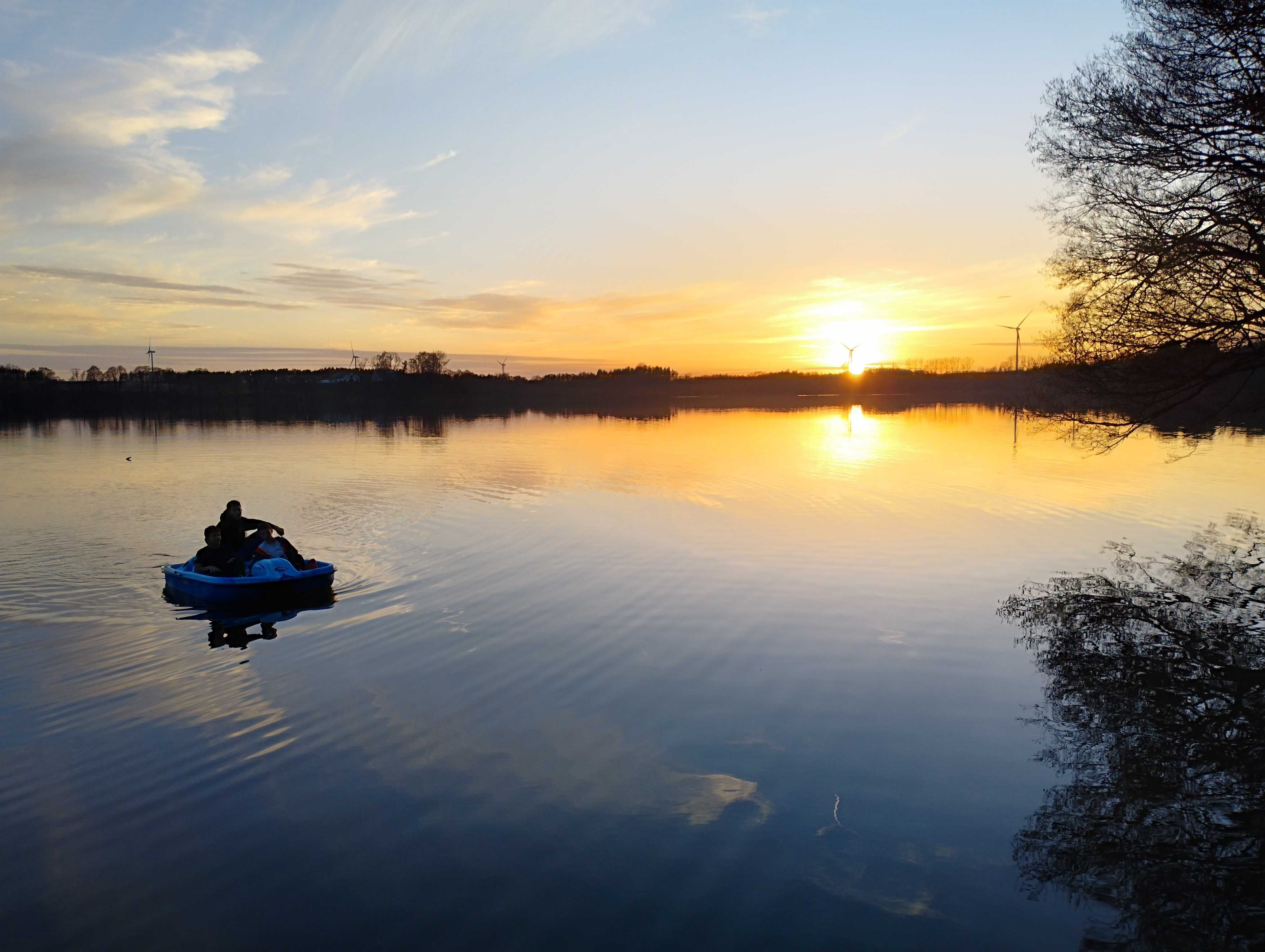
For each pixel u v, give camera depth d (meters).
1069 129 14.62
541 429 49.00
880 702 8.00
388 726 7.53
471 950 4.55
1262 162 12.70
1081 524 16.83
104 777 6.64
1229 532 15.90
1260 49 12.59
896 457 30.17
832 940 4.58
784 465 27.78
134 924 4.85
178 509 19.47
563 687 8.45
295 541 15.66
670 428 49.31
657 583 12.46
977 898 4.98
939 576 12.74
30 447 36.50
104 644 9.95
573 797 6.23
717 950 4.52
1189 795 6.20
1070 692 8.20
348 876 5.28
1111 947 4.54
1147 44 13.77
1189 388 14.40
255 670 9.04
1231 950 4.54
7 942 4.71
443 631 10.31
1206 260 13.22
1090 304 14.73
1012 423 52.31
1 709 8.01
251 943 4.66
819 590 12.02
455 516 18.25
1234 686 8.33
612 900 4.97
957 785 6.38
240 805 6.16
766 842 5.60
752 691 8.30
